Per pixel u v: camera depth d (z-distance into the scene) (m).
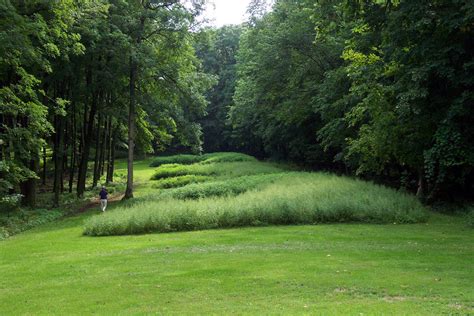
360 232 14.73
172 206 18.25
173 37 28.95
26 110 19.31
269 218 17.22
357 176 31.50
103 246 13.96
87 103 31.33
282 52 34.09
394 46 17.31
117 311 7.24
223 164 47.50
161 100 31.56
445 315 6.45
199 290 8.27
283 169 46.25
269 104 40.78
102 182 41.34
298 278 8.80
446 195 20.58
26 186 25.59
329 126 30.05
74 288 8.91
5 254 13.37
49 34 20.31
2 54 17.69
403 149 20.34
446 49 15.97
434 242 12.70
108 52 26.50
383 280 8.48
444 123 16.91
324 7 16.39
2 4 16.56
